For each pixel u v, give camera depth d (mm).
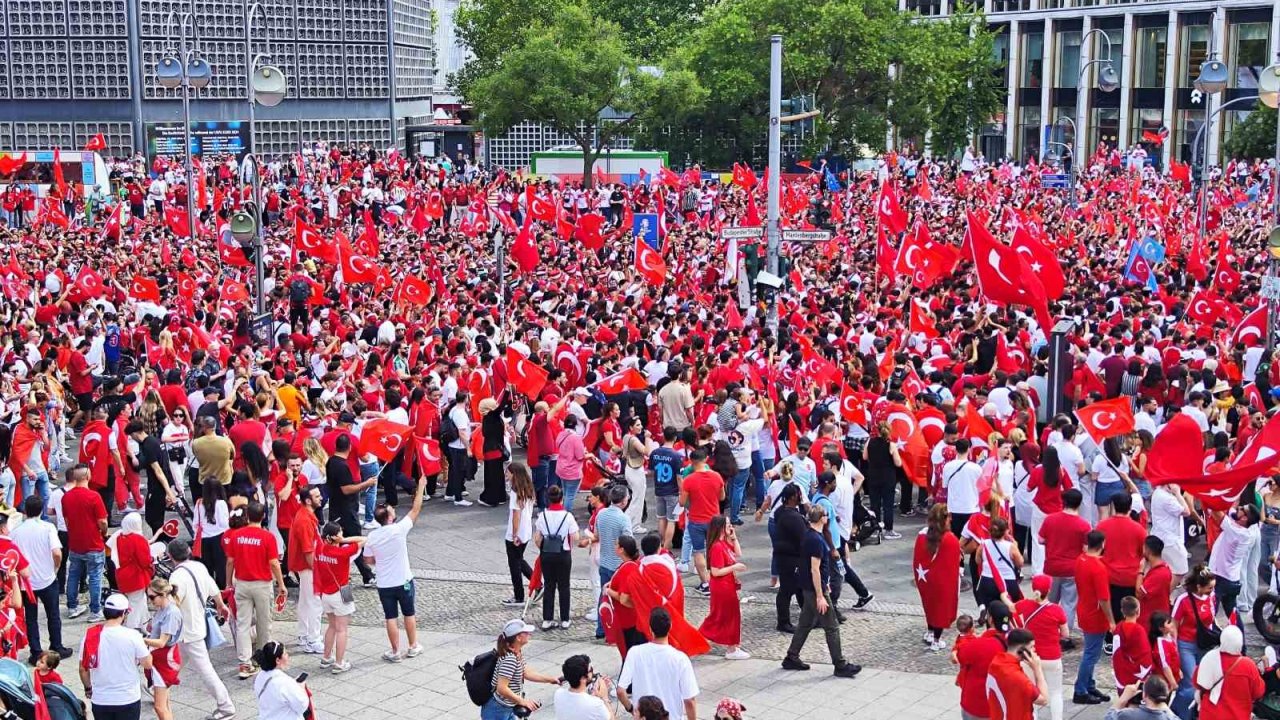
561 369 27250
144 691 16719
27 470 22328
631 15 109062
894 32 86688
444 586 20594
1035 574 18391
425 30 102250
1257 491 19438
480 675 14125
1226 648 13695
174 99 85688
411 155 86875
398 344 28453
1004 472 19688
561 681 14469
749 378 25375
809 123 85625
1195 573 15547
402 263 40875
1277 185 32844
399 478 25156
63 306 33000
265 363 25906
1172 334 30016
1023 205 59656
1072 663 17281
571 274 40438
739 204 60625
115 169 70688
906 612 19219
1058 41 110500
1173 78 103812
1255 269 41969
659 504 20812
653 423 25266
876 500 22531
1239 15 99625
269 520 20781
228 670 17578
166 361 28641
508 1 92500
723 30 85812
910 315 30625
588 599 19922
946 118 96438
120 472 22016
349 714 16062
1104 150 90250
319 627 18000
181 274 35000
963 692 13898
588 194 62438
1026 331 28656
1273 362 26531
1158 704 13352
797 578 17469
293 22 88938
